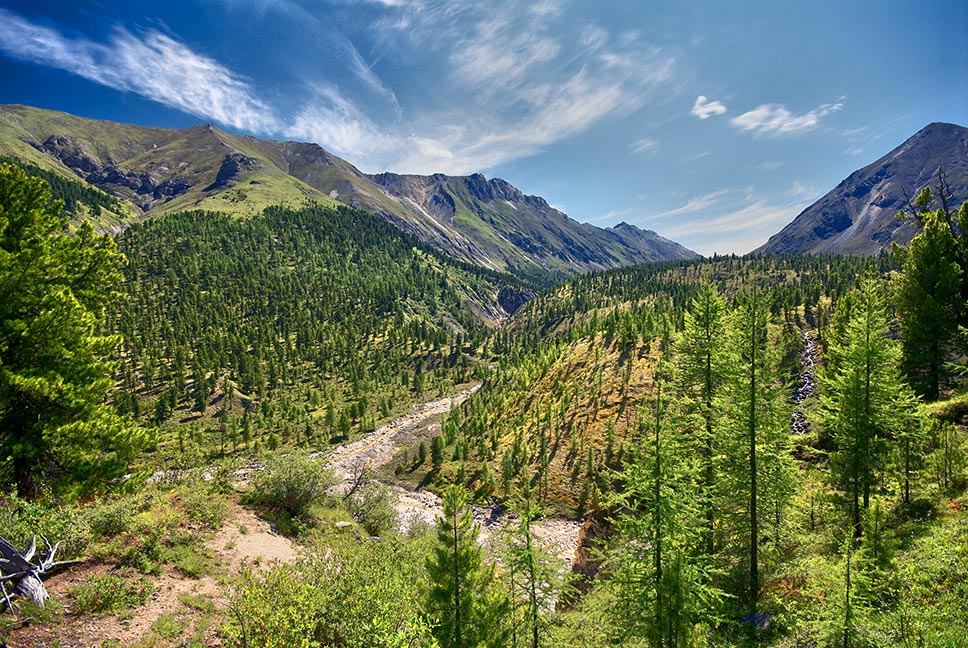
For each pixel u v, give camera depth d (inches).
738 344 885.2
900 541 674.2
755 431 845.2
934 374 1385.3
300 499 915.4
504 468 2409.0
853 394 850.1
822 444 1407.5
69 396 743.1
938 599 493.0
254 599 451.2
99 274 910.4
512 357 6815.9
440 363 7042.3
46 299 749.3
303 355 6550.2
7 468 704.4
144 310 7121.1
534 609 637.9
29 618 406.3
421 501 2458.2
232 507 826.8
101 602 457.4
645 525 574.9
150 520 641.6
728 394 903.1
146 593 497.0
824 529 923.4
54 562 481.1
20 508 536.1
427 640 466.3
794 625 601.0
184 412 4722.0
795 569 733.3
